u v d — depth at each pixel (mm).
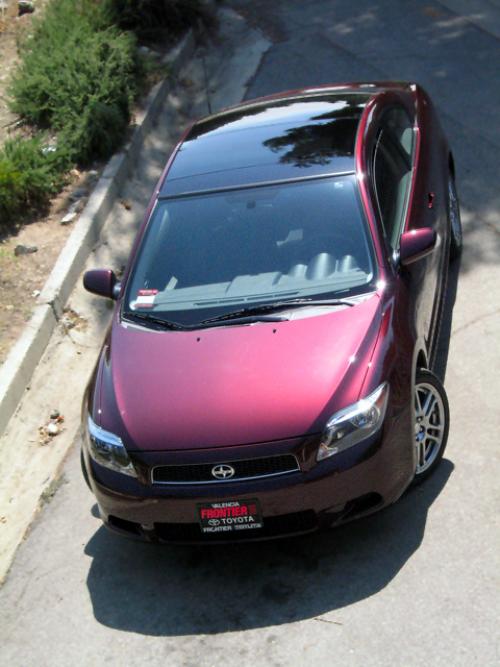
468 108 9398
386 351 4336
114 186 8648
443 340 5926
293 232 4965
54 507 5359
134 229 8352
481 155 8422
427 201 5621
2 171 8109
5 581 4871
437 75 10305
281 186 5191
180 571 4609
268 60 11562
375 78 10500
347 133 5414
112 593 4582
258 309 4676
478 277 6598
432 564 4246
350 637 3965
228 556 4625
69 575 4793
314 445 4086
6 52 11586
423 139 6168
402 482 4305
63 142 9047
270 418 4145
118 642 4258
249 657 3990
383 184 5230
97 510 5254
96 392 4633
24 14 12414
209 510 4180
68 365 6621
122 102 9609
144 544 4867
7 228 8062
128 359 4668
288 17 12758
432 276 5320
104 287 5301
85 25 11086
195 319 4746
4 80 10836
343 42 11664
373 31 11805
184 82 11391
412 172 5742
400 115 6125
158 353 4625
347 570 4336
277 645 4016
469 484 4676
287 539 4633
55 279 7199
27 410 6168
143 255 5215
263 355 4414
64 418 6145
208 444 4152
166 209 5336
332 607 4148
